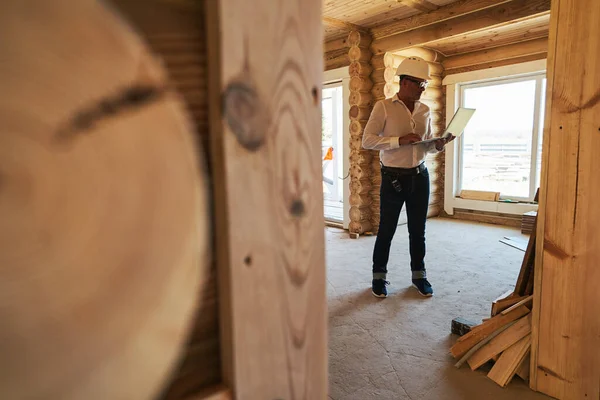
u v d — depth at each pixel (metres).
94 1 0.28
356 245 4.52
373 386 1.87
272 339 0.50
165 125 0.32
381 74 4.72
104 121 0.29
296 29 0.47
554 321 1.69
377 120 2.76
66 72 0.27
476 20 3.91
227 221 0.44
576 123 1.55
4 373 0.27
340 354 2.14
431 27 4.23
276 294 0.50
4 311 0.26
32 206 0.27
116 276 0.30
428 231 5.04
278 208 0.48
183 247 0.34
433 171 5.84
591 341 1.60
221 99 0.42
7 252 0.26
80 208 0.28
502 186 5.52
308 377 0.55
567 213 1.61
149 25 0.39
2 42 0.25
